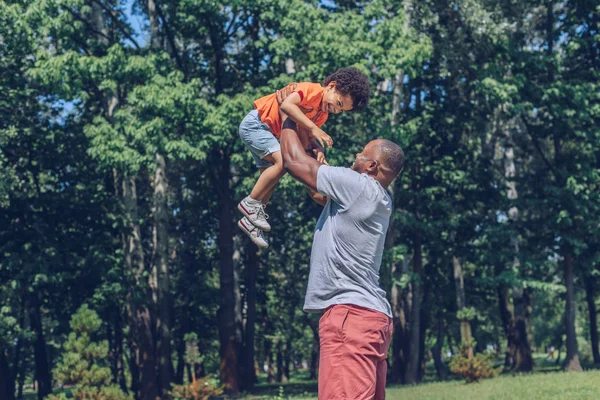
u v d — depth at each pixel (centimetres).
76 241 2914
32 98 3019
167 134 2531
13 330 2712
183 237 4031
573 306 3256
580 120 3155
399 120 3094
